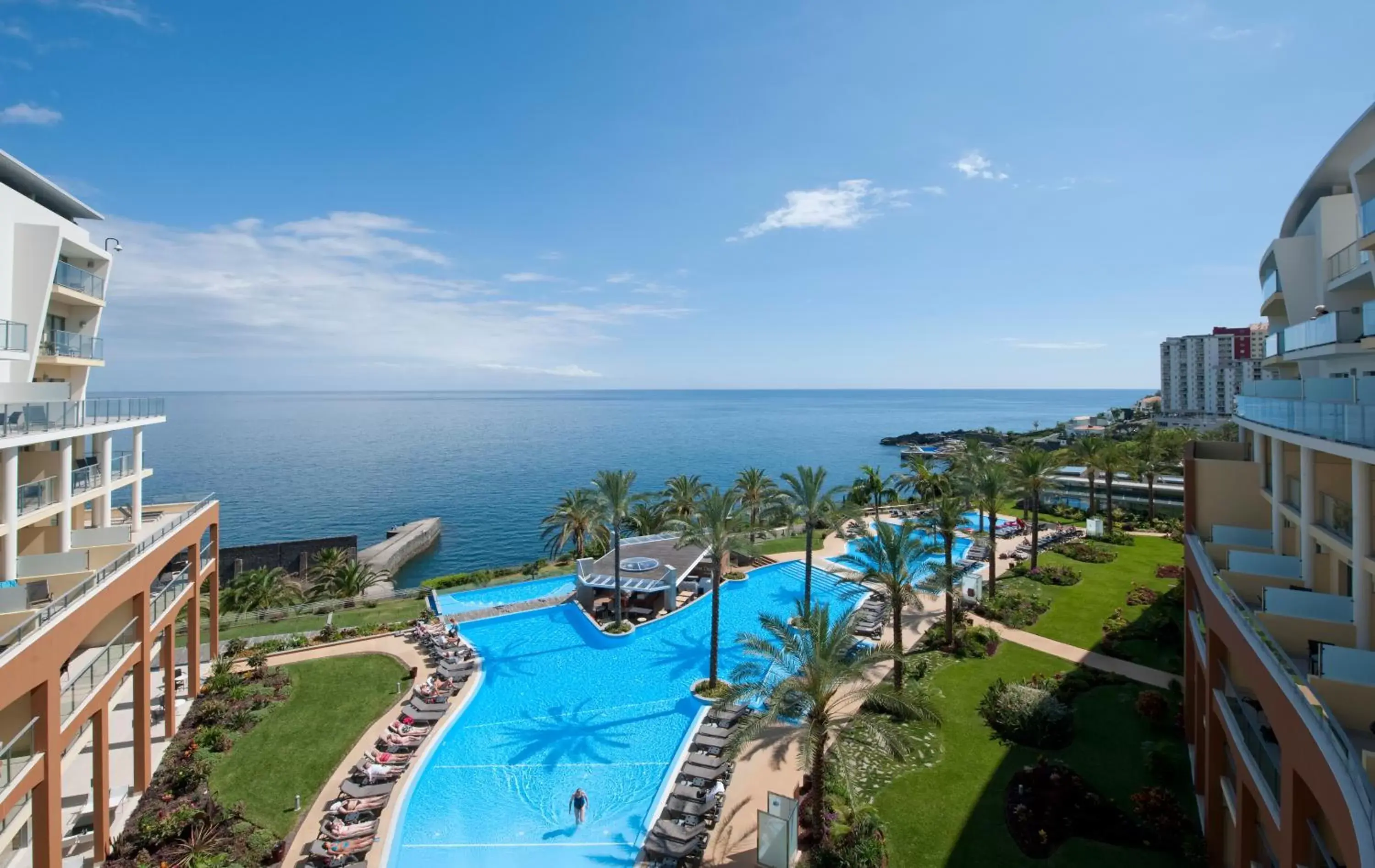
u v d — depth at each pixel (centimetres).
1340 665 1345
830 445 19762
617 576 4100
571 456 16938
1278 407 1936
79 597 2019
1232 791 1834
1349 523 1705
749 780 2423
